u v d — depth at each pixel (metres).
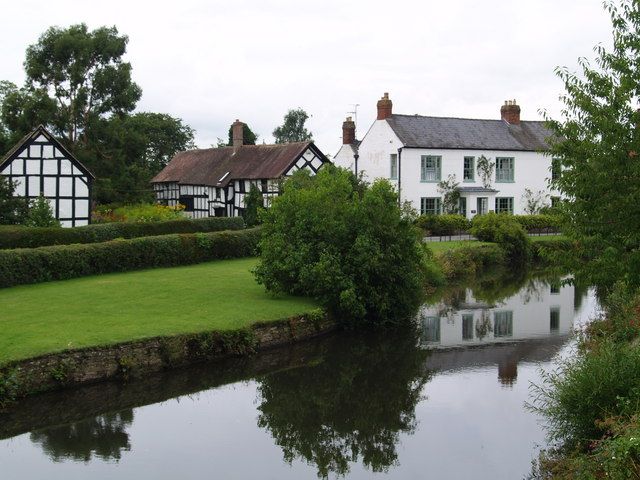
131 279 24.17
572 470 9.65
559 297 28.44
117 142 48.00
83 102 46.62
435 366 17.94
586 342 15.76
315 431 13.62
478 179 45.69
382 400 15.31
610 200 10.89
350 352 19.34
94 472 11.48
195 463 11.95
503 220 38.69
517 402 14.95
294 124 83.50
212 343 16.92
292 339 19.11
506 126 48.34
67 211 34.41
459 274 33.72
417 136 44.41
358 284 21.28
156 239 27.66
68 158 34.25
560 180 11.30
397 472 11.62
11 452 12.30
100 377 14.91
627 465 8.20
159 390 15.70
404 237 22.23
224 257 30.59
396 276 22.11
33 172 33.88
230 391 15.94
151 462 11.93
